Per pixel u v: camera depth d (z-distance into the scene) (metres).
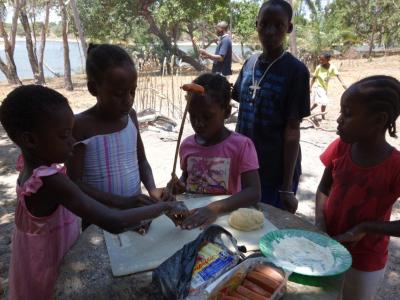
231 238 1.47
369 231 1.62
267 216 1.80
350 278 1.79
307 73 2.21
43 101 1.34
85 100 10.99
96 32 18.27
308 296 1.27
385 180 1.63
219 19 18.39
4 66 14.26
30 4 17.08
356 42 25.14
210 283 1.23
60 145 1.40
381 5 26.50
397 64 19.77
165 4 16.47
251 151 1.96
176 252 1.37
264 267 1.30
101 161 1.87
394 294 2.75
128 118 2.02
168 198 1.81
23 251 1.57
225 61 8.27
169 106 8.73
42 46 14.16
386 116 1.55
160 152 5.64
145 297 1.29
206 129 1.87
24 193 1.43
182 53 18.08
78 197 1.41
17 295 1.64
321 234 1.54
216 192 2.02
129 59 1.73
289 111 2.22
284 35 2.23
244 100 2.40
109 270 1.42
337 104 9.49
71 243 1.69
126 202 1.76
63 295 1.33
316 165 5.27
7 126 1.40
